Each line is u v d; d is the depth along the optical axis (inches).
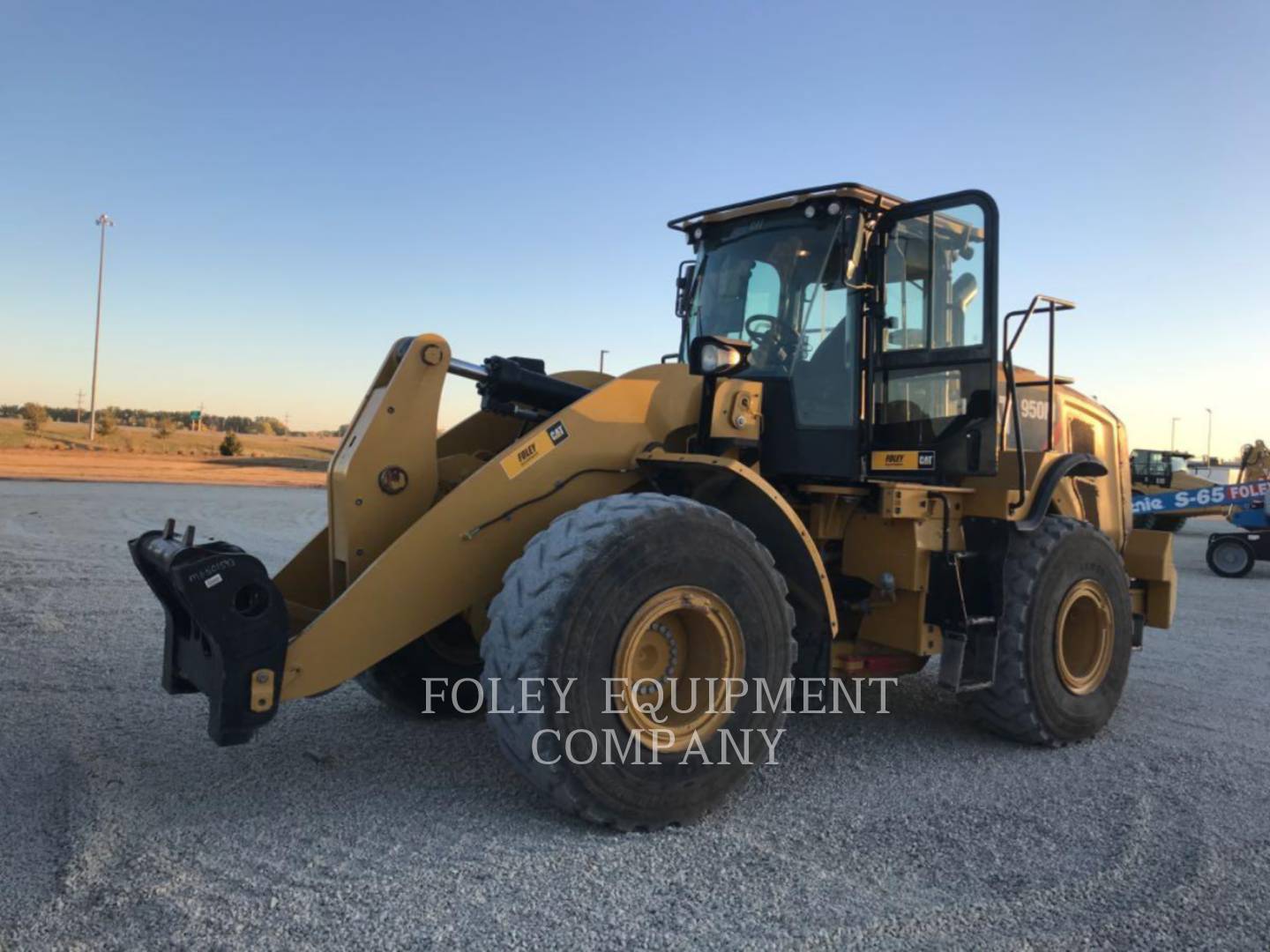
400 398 156.3
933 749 180.9
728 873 119.7
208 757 158.9
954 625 177.5
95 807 132.8
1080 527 195.6
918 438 171.0
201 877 112.3
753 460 176.9
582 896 111.6
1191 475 895.1
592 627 129.2
